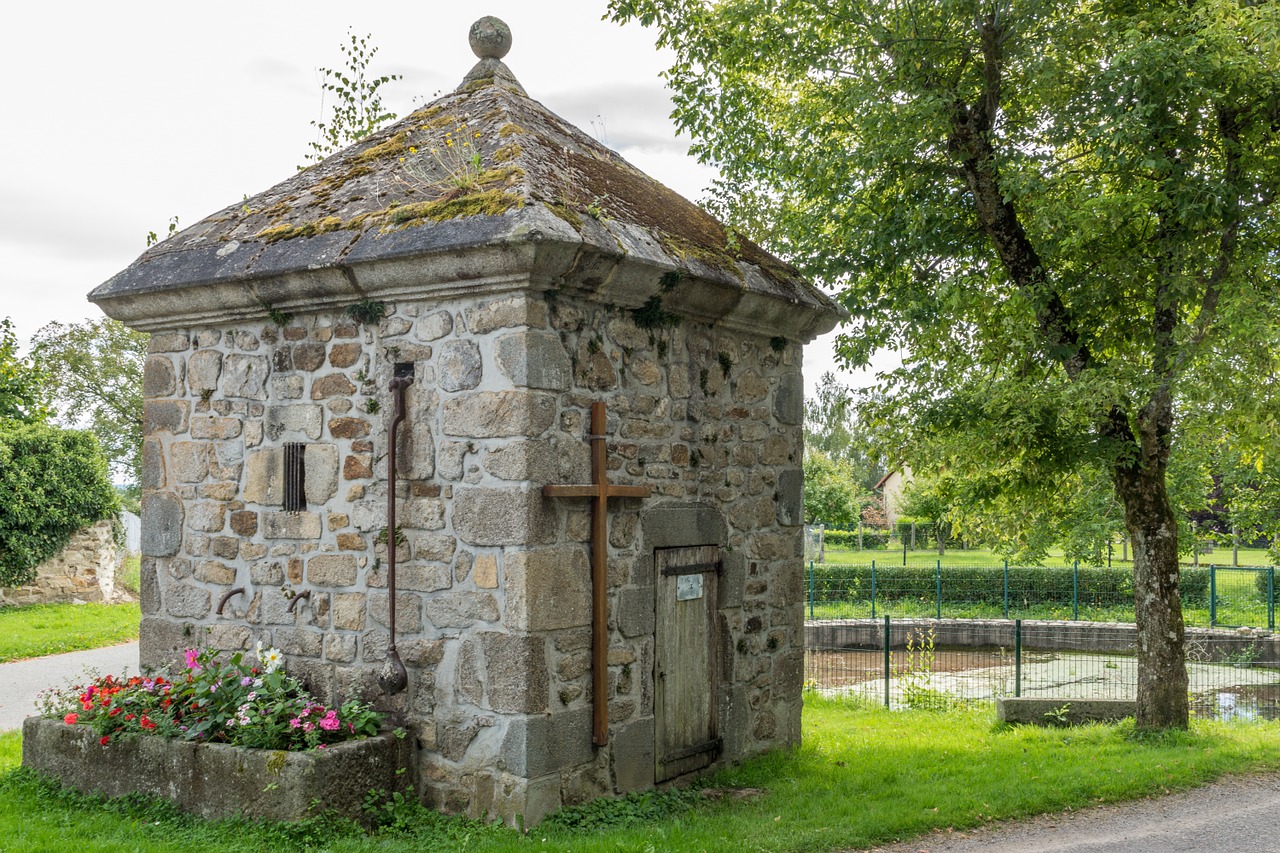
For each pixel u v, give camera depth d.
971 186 9.16
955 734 9.67
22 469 18.03
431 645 5.95
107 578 20.03
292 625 6.46
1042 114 8.92
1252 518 11.43
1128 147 8.16
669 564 6.77
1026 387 8.62
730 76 10.40
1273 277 8.66
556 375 5.88
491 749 5.71
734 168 10.80
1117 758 7.99
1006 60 8.70
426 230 5.82
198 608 6.86
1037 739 9.17
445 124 7.26
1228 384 7.95
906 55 8.66
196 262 6.69
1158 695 9.10
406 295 6.04
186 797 5.75
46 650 14.23
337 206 6.65
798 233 9.84
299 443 6.48
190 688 6.22
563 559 5.87
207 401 6.89
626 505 6.38
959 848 5.79
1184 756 7.94
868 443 10.16
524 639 5.62
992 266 9.81
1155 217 8.99
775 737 7.87
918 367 9.73
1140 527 9.22
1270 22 7.14
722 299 6.92
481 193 5.91
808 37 9.02
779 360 7.96
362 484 6.23
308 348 6.48
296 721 5.68
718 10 9.96
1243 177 8.31
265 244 6.51
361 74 11.55
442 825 5.66
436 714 5.92
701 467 7.06
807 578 23.81
